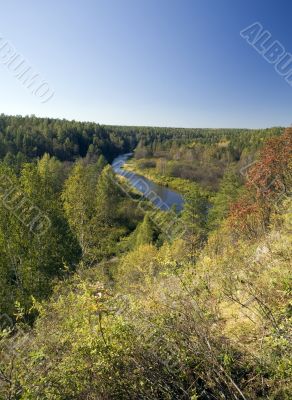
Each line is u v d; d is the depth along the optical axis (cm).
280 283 368
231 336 327
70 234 1688
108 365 285
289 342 271
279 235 607
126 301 354
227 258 506
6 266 1326
